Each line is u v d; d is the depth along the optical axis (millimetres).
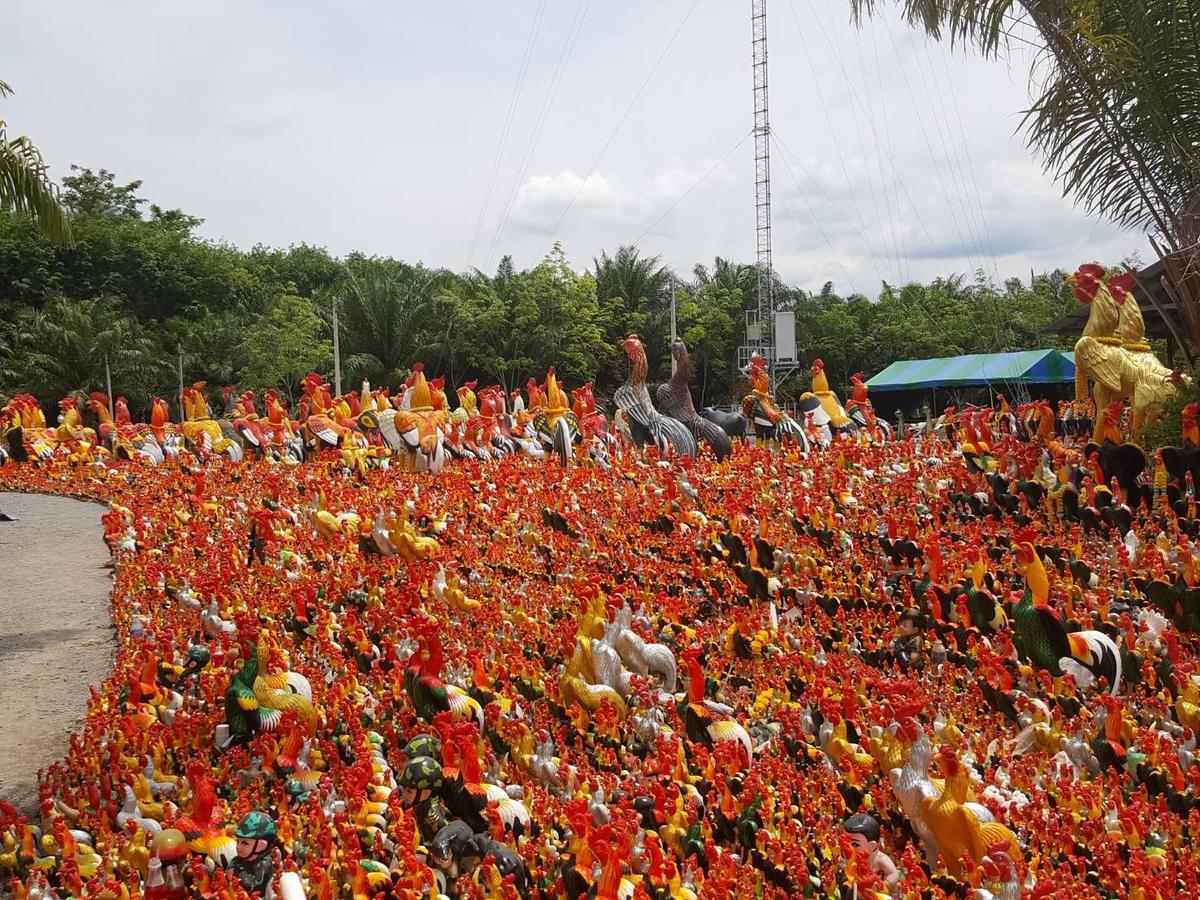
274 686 10070
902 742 7508
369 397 34562
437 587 14047
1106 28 15242
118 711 10906
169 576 16516
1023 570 10945
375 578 15281
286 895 6383
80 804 8625
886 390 48625
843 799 8117
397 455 28797
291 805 8492
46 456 33312
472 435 30797
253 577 16359
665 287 66875
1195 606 10508
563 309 60438
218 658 11445
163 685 11617
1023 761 8414
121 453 32500
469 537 18297
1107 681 9641
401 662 11445
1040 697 9969
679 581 14867
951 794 7070
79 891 7172
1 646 14984
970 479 17453
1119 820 7207
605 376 67375
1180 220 15602
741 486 19781
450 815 7512
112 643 14938
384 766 8727
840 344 68938
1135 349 16844
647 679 10578
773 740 9375
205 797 7297
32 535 24094
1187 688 9062
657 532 17359
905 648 11375
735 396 64750
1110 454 15289
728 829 7781
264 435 32438
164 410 34125
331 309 62344
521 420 32969
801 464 23000
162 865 7055
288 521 20016
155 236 63812
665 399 29984
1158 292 20578
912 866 6746
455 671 11391
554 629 12539
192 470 28359
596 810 7766
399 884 6559
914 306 70438
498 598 14359
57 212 17500
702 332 64625
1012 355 43906
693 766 8711
